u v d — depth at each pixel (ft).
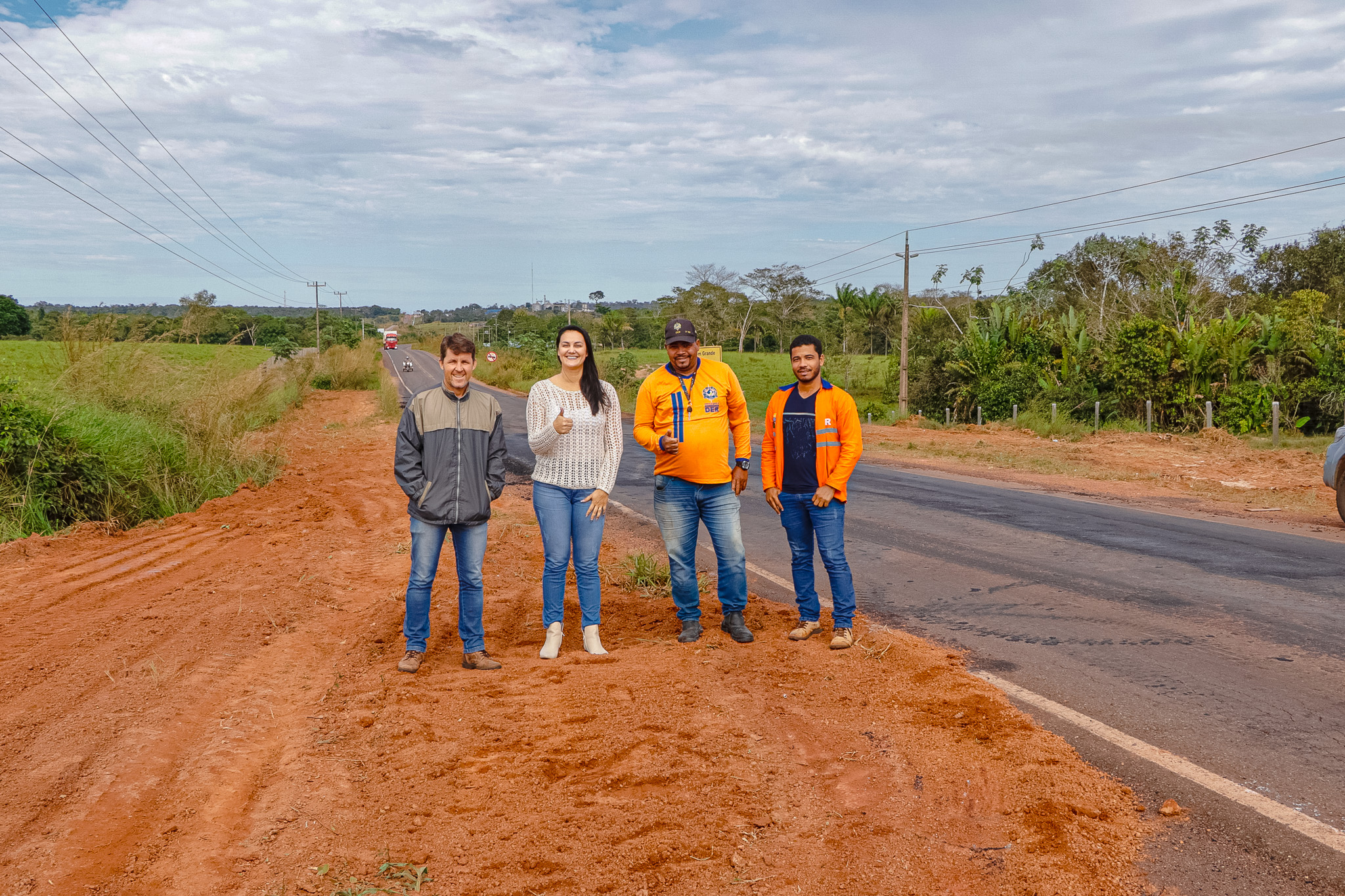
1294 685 14.15
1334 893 8.21
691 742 11.65
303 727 12.25
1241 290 119.55
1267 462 56.75
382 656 15.62
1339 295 120.16
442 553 24.82
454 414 14.78
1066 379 95.76
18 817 9.61
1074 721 12.64
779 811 9.81
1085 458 60.13
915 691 13.76
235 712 12.75
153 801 9.98
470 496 14.73
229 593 20.20
